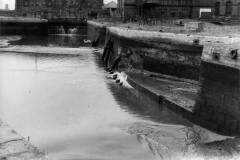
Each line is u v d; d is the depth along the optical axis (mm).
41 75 40250
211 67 21531
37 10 131000
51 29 112875
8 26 100625
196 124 22141
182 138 19812
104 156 17562
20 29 102875
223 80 20312
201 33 32156
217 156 16422
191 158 16906
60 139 19844
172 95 27234
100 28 74375
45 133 20844
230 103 19562
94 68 47062
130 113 25594
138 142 19375
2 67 45219
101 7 132125
